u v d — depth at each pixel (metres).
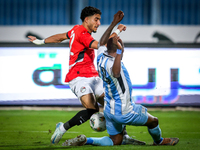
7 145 14.68
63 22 41.91
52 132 19.55
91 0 42.00
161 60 32.16
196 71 32.25
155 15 40.72
